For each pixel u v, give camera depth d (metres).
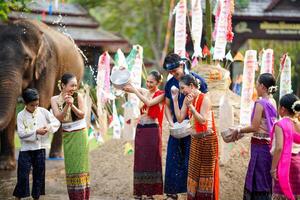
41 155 9.65
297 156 8.18
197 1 11.16
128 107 11.18
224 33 10.93
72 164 9.01
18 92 11.23
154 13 33.78
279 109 8.23
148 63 32.06
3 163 12.73
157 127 9.38
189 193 8.75
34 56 11.87
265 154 8.41
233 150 10.91
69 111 8.93
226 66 12.60
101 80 11.80
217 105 10.88
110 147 12.57
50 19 23.86
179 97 9.04
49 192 10.60
